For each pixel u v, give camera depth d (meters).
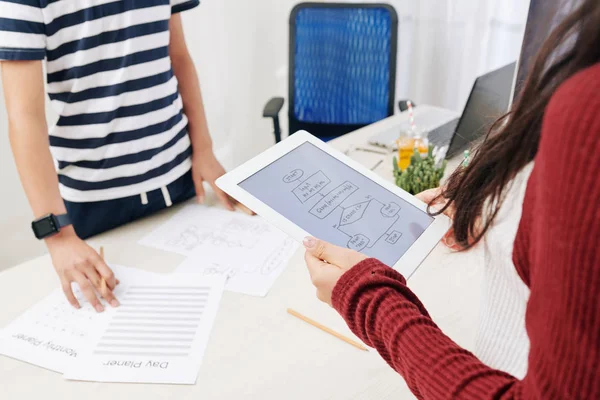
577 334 0.30
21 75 0.95
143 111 1.17
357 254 0.61
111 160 1.18
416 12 2.35
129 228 1.16
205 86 2.40
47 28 0.98
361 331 0.53
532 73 0.38
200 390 0.74
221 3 2.32
